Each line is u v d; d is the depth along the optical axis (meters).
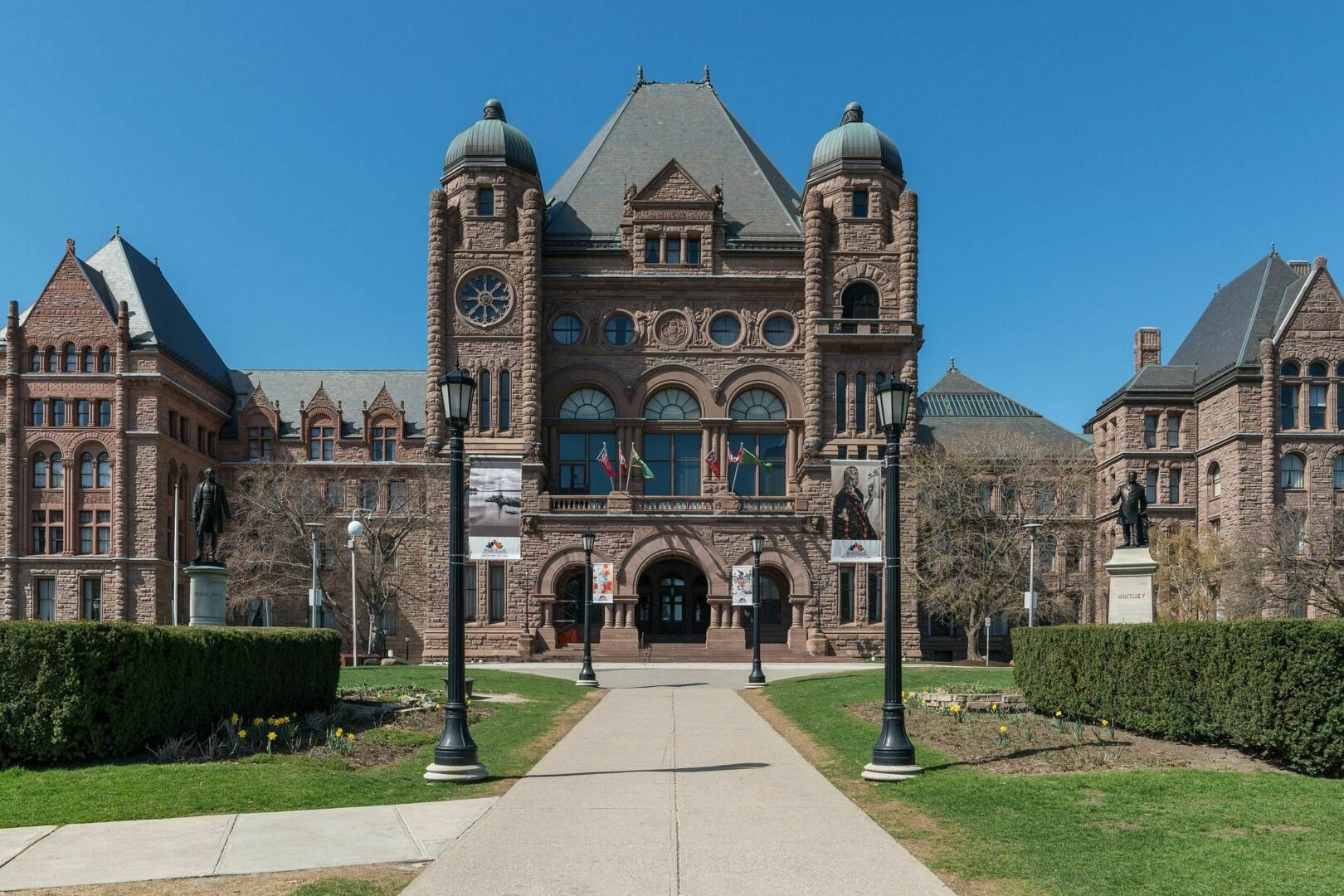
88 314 73.06
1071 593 78.12
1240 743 21.61
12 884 12.95
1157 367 81.19
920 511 69.00
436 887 12.82
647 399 71.94
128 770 19.59
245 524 75.50
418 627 80.62
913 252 69.50
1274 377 72.12
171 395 74.81
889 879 13.19
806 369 69.00
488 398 69.12
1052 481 72.44
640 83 81.56
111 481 71.88
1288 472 72.19
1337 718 19.31
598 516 66.81
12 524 71.19
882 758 20.27
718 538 67.12
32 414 72.44
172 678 21.92
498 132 70.88
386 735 24.64
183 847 14.63
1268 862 13.85
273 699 26.22
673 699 37.75
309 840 15.05
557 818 16.66
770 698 37.62
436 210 69.50
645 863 13.95
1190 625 23.30
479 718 29.44
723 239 71.88
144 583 71.12
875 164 70.56
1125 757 21.97
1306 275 78.12
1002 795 18.16
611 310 71.75
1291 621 20.34
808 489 68.00
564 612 68.88
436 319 69.25
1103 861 13.94
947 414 92.69
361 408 87.31
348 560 75.12
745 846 14.85
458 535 21.06
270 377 90.19
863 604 67.62
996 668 51.25
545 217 75.12
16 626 20.59
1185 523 78.50
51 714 20.27
